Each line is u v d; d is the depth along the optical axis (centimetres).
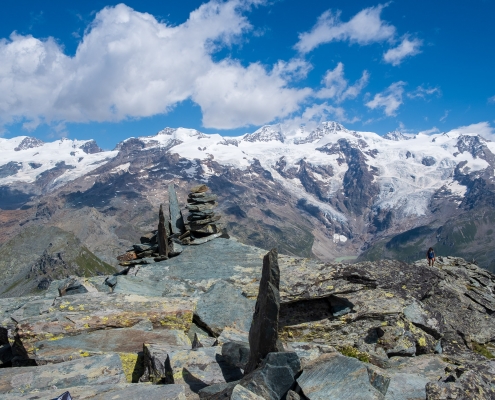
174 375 1170
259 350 1148
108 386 1104
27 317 1591
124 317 1538
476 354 1717
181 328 1612
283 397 1049
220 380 1173
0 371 1206
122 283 1953
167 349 1345
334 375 1073
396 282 1941
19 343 1402
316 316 1761
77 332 1448
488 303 2231
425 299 2052
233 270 2258
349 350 1568
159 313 1603
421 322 1725
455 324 1955
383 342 1631
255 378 1055
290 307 1803
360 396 1020
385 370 1312
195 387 1134
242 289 1952
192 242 2675
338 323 1703
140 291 1939
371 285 1878
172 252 2572
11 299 1952
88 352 1359
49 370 1203
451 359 1518
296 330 1703
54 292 2033
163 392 1043
